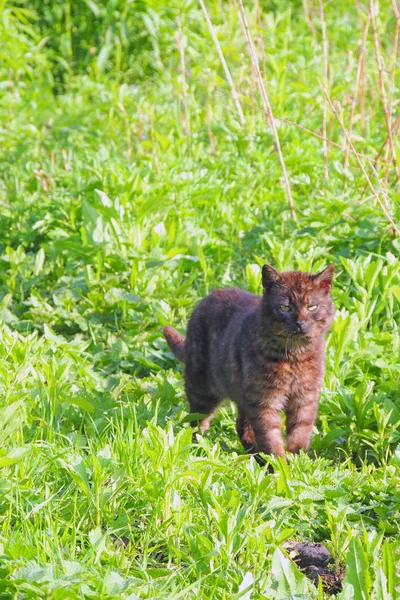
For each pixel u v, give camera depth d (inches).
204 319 402.6
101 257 486.3
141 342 450.3
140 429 346.6
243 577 246.1
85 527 278.1
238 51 765.9
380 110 683.4
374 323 438.9
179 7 855.1
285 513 289.1
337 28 878.4
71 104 776.3
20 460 284.4
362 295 432.5
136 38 881.5
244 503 283.6
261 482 285.7
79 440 316.8
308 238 494.0
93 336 449.7
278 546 265.4
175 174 579.8
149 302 470.3
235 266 512.4
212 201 557.9
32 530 261.1
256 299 396.2
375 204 504.1
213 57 754.8
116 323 461.7
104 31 903.7
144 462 305.7
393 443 357.4
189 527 271.3
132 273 478.6
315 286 360.2
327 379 391.2
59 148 693.3
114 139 698.2
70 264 503.5
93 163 588.7
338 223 488.7
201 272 505.4
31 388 373.4
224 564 253.9
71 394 382.3
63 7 903.1
